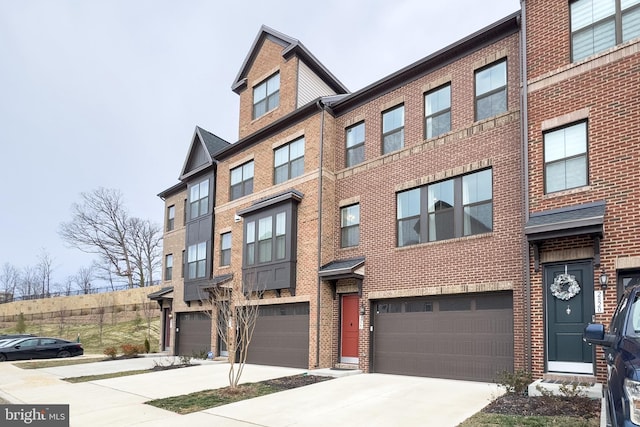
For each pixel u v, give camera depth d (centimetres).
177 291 2389
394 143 1480
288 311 1650
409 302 1341
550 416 743
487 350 1152
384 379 1232
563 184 1018
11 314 5388
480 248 1190
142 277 5672
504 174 1175
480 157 1232
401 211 1409
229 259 1995
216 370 1525
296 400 987
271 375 1384
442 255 1266
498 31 1237
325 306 1520
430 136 1381
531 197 1046
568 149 1022
